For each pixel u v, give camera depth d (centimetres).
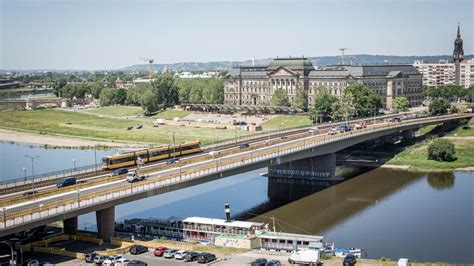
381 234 17175
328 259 13238
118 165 19850
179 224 16088
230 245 14725
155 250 13412
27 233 15162
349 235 17075
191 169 17938
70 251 13525
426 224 18238
